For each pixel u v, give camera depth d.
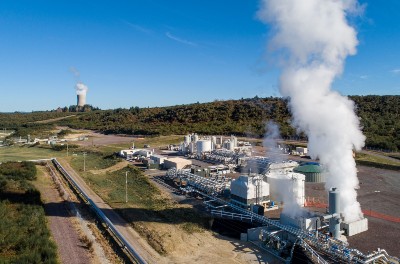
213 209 48.91
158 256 35.25
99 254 36.09
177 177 66.88
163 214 47.84
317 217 38.28
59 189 64.06
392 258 31.44
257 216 42.44
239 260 34.66
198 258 35.06
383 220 42.97
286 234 37.84
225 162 83.31
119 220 45.78
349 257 31.20
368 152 92.75
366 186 60.16
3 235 39.19
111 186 65.75
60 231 42.38
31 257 33.09
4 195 56.19
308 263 32.00
